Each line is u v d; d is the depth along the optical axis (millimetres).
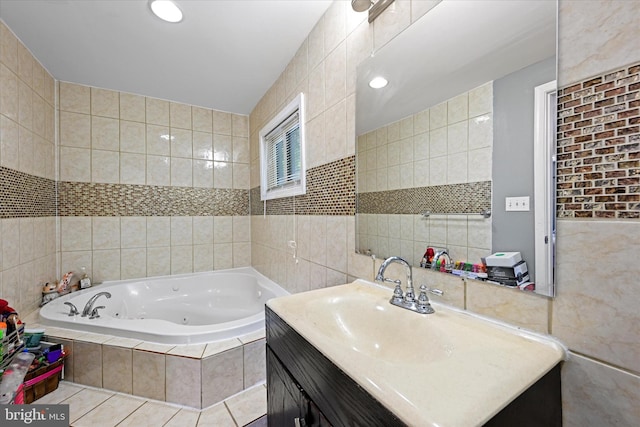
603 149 549
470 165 807
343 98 1356
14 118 1692
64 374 1557
